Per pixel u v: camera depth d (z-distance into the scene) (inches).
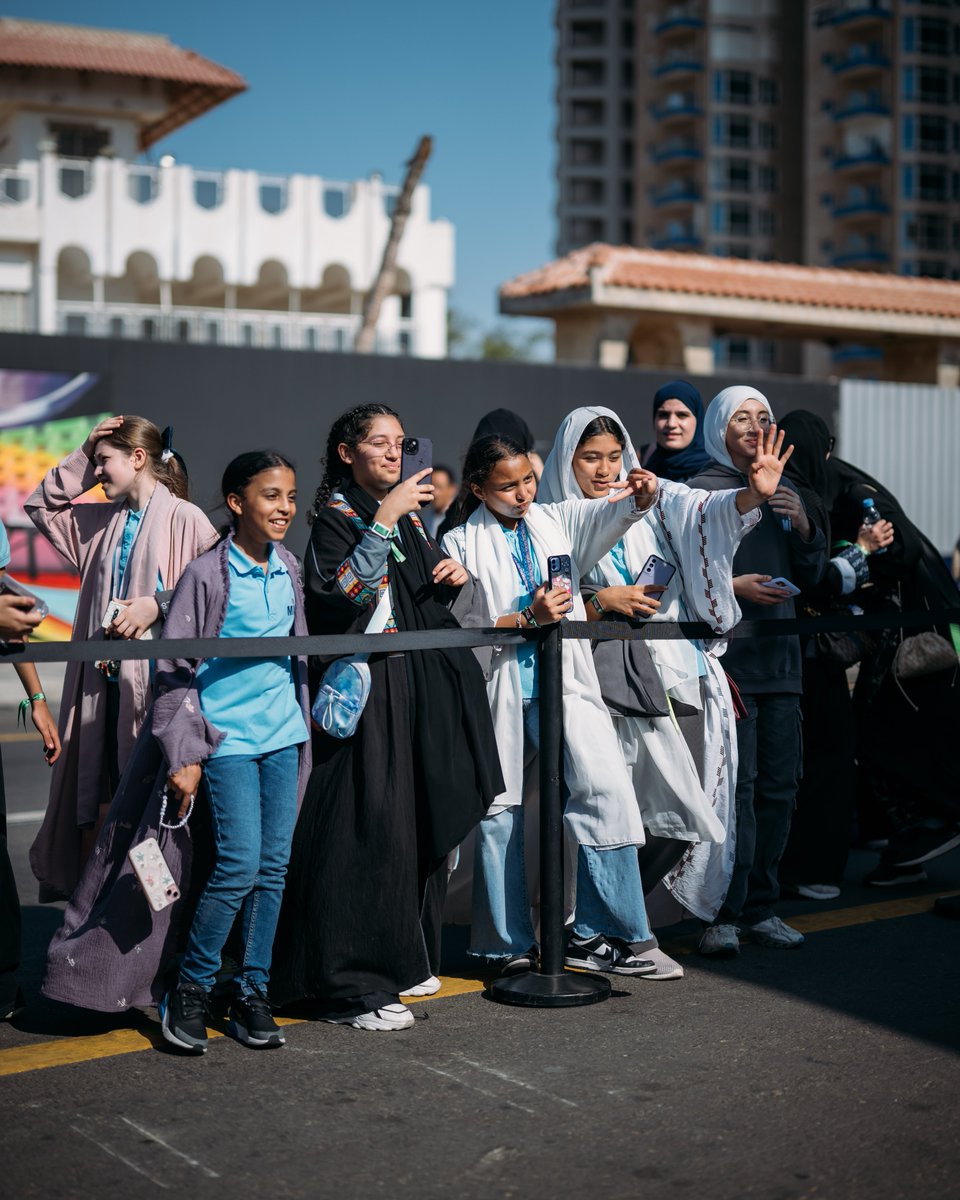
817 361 3009.4
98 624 178.1
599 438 190.5
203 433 572.7
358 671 161.8
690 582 188.7
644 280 906.7
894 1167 131.6
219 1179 127.9
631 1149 134.6
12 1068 154.1
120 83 1831.9
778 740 202.4
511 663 179.5
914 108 3075.8
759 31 3358.8
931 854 236.4
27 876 250.2
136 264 1609.3
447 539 186.7
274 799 160.2
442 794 166.2
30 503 184.2
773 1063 156.8
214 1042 162.1
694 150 3437.5
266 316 1540.4
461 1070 153.9
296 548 591.8
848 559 224.1
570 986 177.2
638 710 185.2
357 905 162.2
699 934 211.2
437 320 1640.0
